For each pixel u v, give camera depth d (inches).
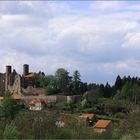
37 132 922.1
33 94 6382.9
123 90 5782.5
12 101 2326.5
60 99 5910.4
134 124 1127.6
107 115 4404.5
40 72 6953.7
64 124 1026.7
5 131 907.4
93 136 949.8
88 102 5497.1
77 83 6609.3
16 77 6717.5
